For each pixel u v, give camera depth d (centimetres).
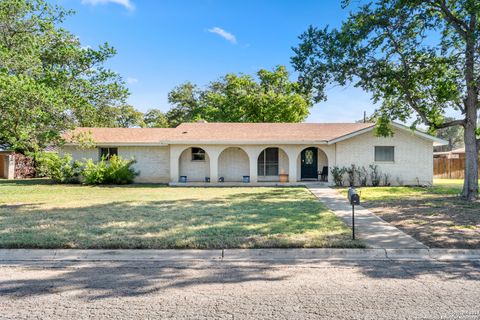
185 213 893
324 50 1095
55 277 456
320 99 1152
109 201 1145
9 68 1052
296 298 384
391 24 1091
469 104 1139
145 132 2148
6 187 1659
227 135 1925
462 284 426
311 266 505
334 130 2020
